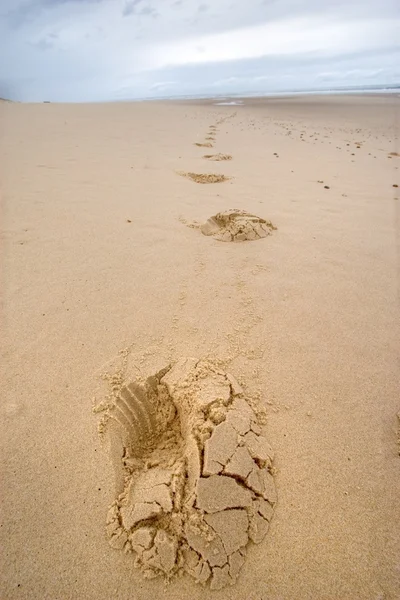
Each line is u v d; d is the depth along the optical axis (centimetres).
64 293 269
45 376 201
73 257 319
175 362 211
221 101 2538
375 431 175
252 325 241
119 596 125
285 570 131
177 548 132
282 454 165
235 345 225
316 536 139
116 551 135
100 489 153
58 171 575
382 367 209
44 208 422
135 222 392
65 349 219
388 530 141
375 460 164
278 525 142
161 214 415
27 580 128
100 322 241
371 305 260
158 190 496
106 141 832
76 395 191
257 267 310
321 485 154
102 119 1209
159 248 339
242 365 210
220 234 363
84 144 788
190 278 292
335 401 189
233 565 131
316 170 627
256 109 1762
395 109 1591
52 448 167
